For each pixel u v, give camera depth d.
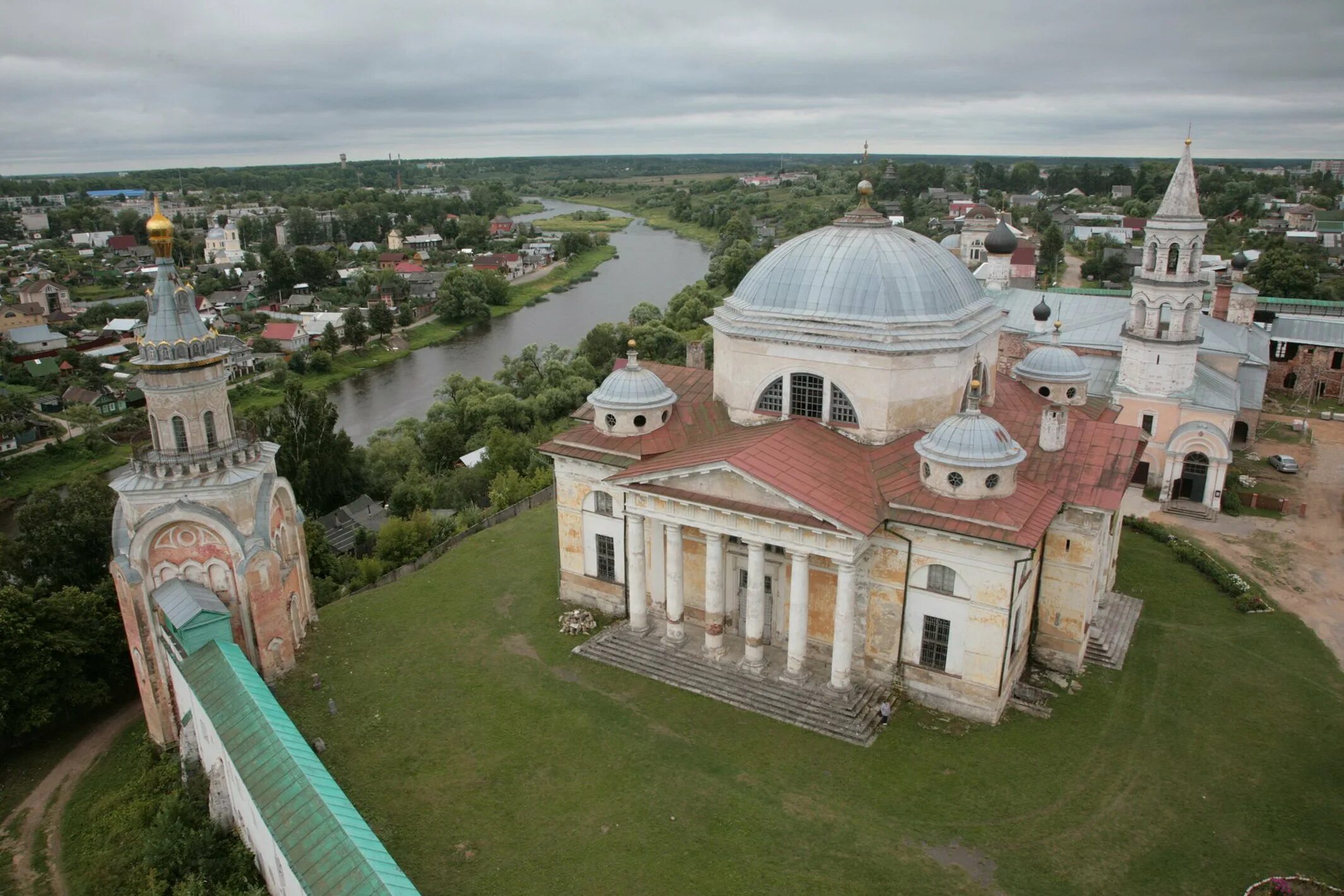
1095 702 48.16
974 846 38.69
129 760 48.72
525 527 74.19
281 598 50.75
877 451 50.12
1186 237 73.75
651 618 55.75
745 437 50.50
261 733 38.50
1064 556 49.06
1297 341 110.69
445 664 53.38
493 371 157.75
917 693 47.88
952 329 50.09
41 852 43.09
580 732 46.72
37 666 49.75
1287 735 45.88
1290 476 85.00
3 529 101.25
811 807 41.06
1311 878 36.81
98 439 120.56
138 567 46.16
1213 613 58.47
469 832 40.12
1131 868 37.44
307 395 93.81
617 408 54.44
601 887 37.09
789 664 48.56
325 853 32.81
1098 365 86.56
